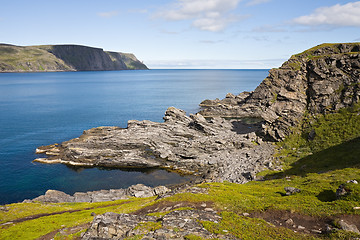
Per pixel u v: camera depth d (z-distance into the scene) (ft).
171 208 113.80
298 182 152.76
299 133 274.57
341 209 90.02
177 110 401.90
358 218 82.89
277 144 279.28
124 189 214.90
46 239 105.91
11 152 302.45
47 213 155.33
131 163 270.67
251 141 303.07
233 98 625.00
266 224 86.22
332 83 300.61
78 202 187.62
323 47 370.32
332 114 269.44
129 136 312.91
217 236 76.33
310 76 334.24
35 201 185.47
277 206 101.65
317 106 294.25
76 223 123.13
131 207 144.87
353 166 165.48
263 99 495.41
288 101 329.11
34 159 284.20
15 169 259.39
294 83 339.77
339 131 238.48
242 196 125.29
